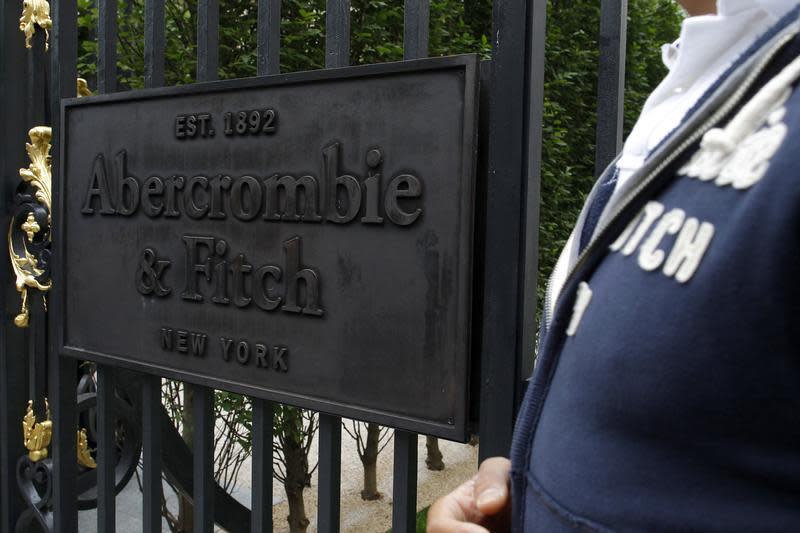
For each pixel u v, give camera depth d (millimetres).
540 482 711
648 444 595
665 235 608
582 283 705
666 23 5344
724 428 558
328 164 1419
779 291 520
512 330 1245
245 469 4559
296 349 1484
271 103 1513
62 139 1922
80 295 1913
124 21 2912
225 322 1604
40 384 2201
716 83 642
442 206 1284
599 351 633
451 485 4750
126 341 1807
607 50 1248
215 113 1606
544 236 3965
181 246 1684
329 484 1488
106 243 1844
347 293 1408
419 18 1354
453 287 1276
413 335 1326
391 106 1341
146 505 1812
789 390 532
